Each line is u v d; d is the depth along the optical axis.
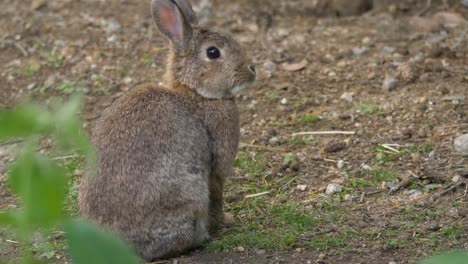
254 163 12.35
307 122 13.48
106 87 15.06
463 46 15.82
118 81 15.25
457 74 14.59
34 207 5.14
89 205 9.47
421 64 15.10
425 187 11.12
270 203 11.19
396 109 13.55
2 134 4.86
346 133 12.97
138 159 9.42
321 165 12.09
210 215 10.54
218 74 10.54
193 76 10.63
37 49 16.56
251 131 13.37
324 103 14.12
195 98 10.54
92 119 13.96
